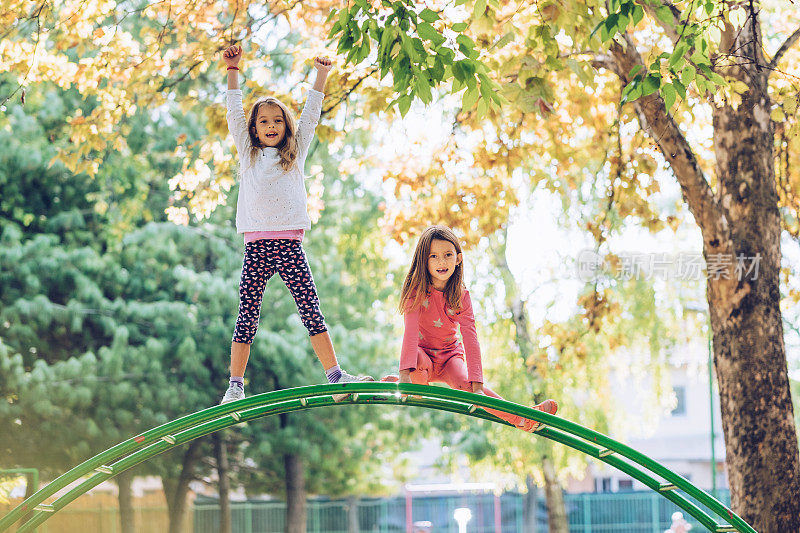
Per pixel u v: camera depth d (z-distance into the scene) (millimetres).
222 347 19734
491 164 11344
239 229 6465
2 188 18922
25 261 18688
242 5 10727
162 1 10883
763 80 9836
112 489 21625
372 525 28438
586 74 7105
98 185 19406
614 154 11469
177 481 21594
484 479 20219
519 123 10789
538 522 29984
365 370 20281
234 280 19859
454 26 6062
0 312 18516
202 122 19500
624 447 6328
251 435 21625
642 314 15906
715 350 9945
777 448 9477
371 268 19797
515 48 9641
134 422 19156
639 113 10500
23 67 10766
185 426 6289
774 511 9375
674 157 9906
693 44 6656
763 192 9820
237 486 23797
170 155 19703
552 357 15641
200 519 25984
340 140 10406
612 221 11852
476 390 6352
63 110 19000
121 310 19281
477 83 6066
